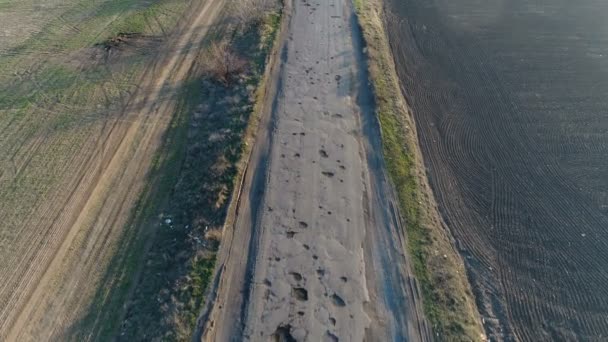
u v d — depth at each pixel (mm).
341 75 22547
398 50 24625
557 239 15617
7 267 14812
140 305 13742
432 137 19344
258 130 19297
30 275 14594
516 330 13297
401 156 18250
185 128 19906
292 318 13195
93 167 18172
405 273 14359
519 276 14578
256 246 15016
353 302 13625
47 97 21672
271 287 13922
